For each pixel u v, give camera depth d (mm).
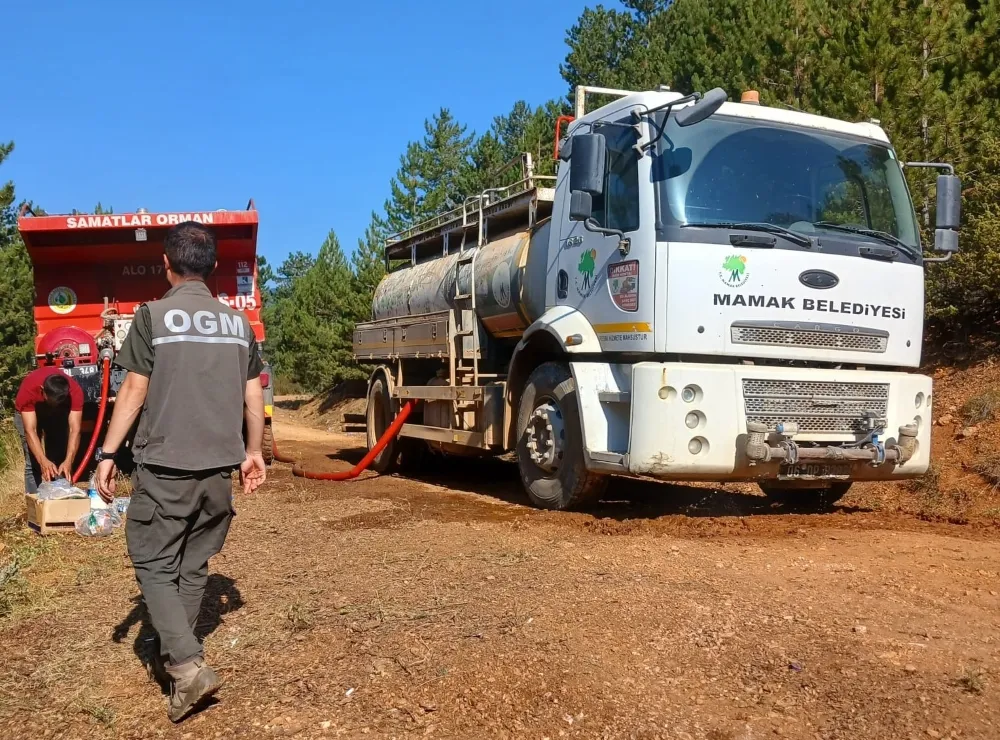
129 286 11312
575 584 5047
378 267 26656
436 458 12102
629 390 7020
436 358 11078
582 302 7598
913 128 11539
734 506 8422
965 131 11711
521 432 8328
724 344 6648
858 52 11898
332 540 6621
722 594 4875
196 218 10766
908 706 3525
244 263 11586
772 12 14211
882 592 5062
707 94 6656
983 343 11680
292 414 33562
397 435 11758
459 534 6707
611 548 6066
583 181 6934
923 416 7301
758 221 6902
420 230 12531
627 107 7277
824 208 7207
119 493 8609
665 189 6781
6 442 12344
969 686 3682
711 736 3342
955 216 7531
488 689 3688
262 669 4062
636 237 6895
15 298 17203
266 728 3498
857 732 3352
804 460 6715
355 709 3598
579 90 8680
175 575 3877
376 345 12836
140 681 4059
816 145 7383
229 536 6949
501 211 9805
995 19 11977
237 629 4582
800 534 6715
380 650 4129
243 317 4133
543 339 8180
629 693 3652
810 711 3512
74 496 7199
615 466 6840
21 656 4395
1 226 18109
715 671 3855
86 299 11203
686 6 25141
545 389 7953
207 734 3502
